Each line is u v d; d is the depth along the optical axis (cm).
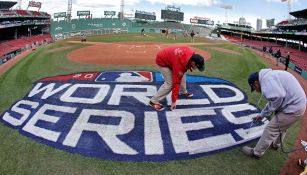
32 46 3397
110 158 584
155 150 612
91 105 855
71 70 1438
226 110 826
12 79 1303
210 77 1237
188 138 661
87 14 7762
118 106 842
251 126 726
